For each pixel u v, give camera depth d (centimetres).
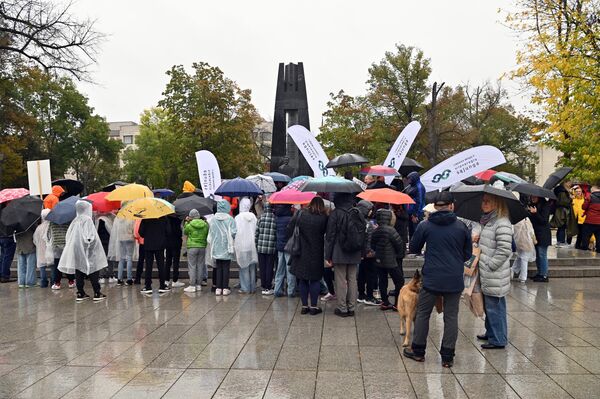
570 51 1644
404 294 584
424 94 3772
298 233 759
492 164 1059
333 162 1042
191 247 964
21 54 2127
